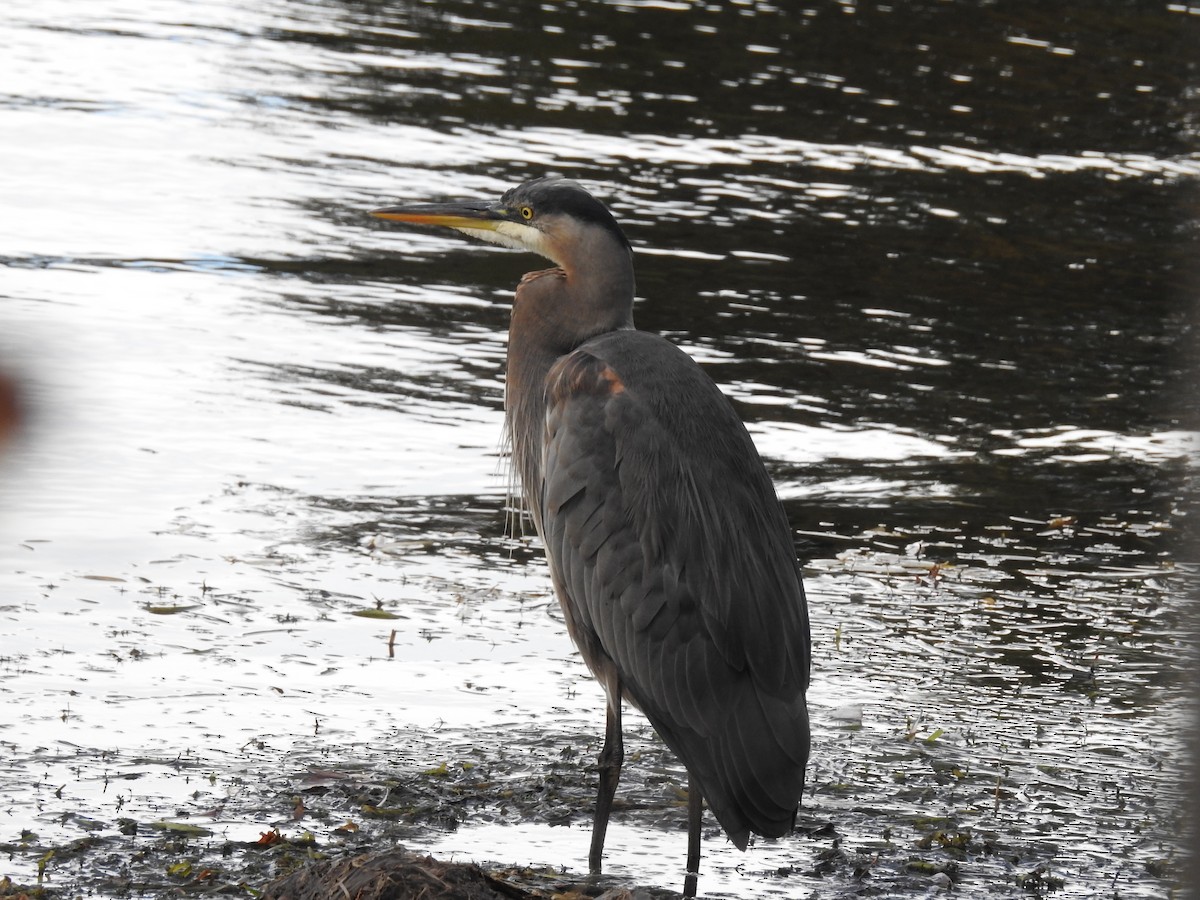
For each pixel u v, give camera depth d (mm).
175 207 19469
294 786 8500
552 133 24078
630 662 7902
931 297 19250
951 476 14281
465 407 14812
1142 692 10406
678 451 7945
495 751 9125
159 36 27844
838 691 10188
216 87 24812
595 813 8258
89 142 21484
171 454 13156
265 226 19203
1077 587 12117
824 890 7836
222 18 29656
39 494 12203
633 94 26844
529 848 8109
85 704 9203
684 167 23266
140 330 15688
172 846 7750
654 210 21188
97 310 16031
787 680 7734
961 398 16234
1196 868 4430
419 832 8125
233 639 10203
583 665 10352
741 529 7879
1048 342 18094
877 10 35281
